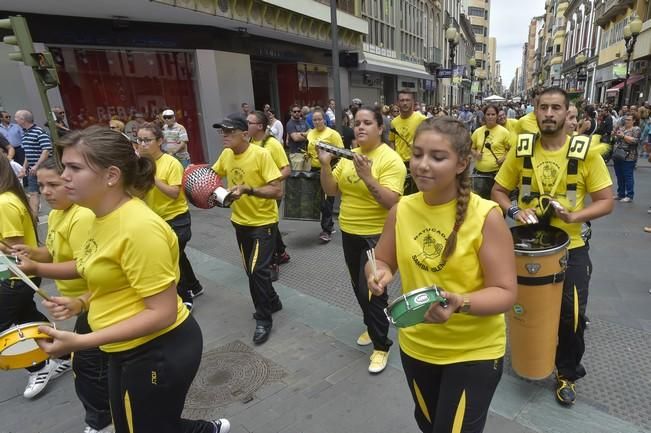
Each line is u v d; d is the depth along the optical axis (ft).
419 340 5.30
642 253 16.10
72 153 4.84
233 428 8.16
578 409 8.11
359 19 55.93
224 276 15.79
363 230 9.68
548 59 256.52
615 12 91.20
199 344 6.04
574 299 7.88
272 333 11.63
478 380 5.05
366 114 9.34
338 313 12.59
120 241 5.01
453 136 4.51
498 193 8.93
